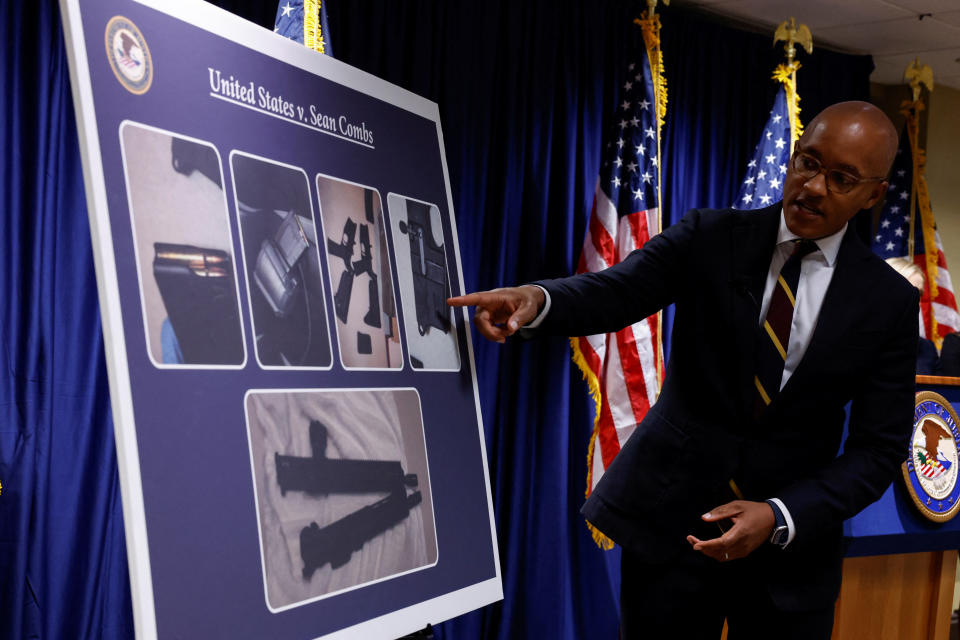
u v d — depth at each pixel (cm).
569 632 309
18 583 209
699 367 150
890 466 144
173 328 109
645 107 307
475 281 304
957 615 424
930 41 417
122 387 102
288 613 117
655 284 153
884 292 144
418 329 151
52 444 220
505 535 309
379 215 147
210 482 110
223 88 122
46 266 220
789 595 143
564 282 148
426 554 142
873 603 251
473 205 304
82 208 226
